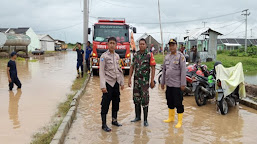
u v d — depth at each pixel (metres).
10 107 6.43
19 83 9.09
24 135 4.50
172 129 5.07
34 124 5.08
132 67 5.46
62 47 73.00
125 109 6.61
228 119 5.84
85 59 13.98
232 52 40.22
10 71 8.72
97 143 4.31
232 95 6.82
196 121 5.65
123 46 13.00
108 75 4.98
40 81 10.98
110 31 13.33
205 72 7.62
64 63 22.08
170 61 5.35
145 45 5.19
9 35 26.70
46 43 59.00
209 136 4.71
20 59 25.72
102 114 4.97
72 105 6.36
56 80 11.30
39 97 7.62
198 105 7.04
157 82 11.59
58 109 6.18
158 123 5.46
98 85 10.40
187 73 8.35
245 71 19.23
